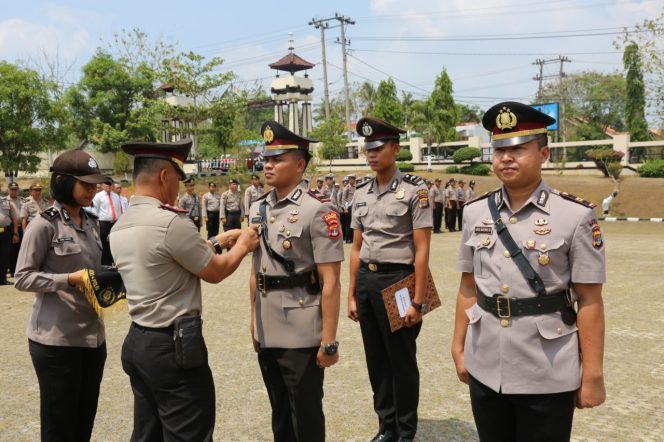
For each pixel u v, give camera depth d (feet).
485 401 8.04
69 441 10.17
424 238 12.08
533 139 7.72
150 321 8.41
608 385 15.06
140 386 8.70
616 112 174.81
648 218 77.71
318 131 124.57
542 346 7.57
